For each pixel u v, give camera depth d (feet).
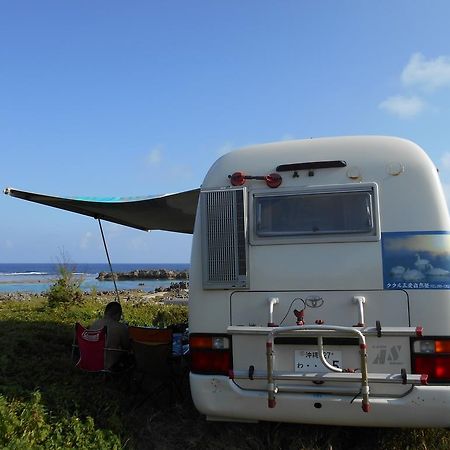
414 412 13.33
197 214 15.57
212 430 16.63
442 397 13.17
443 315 13.52
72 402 16.14
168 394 19.94
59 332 27.73
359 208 14.39
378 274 13.99
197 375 14.82
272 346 13.66
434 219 13.98
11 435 13.17
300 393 13.96
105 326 20.08
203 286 14.89
